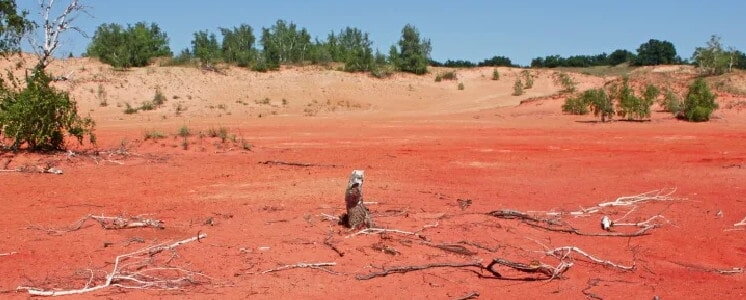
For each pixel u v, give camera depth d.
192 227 8.29
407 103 56.91
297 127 29.86
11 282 6.17
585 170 14.40
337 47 80.25
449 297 5.99
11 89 15.89
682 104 35.09
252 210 9.30
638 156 17.39
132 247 7.34
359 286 6.23
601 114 35.91
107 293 5.93
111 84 50.59
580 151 18.73
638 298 6.09
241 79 58.59
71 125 15.88
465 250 7.30
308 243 7.47
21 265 6.68
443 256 7.14
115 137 22.09
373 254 7.11
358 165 15.00
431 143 21.36
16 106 14.76
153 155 16.28
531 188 11.72
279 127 29.81
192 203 9.93
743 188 11.70
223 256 7.01
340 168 14.38
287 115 43.41
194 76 56.88
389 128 29.25
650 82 52.06
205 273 6.52
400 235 7.77
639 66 104.31
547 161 16.14
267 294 6.01
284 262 6.84
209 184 11.84
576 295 6.13
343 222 8.42
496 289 6.25
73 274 6.41
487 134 25.55
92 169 13.73
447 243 7.53
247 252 7.14
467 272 6.70
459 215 8.88
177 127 29.52
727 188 11.73
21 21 15.37
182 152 17.20
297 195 10.60
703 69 68.25
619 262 7.18
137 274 6.41
